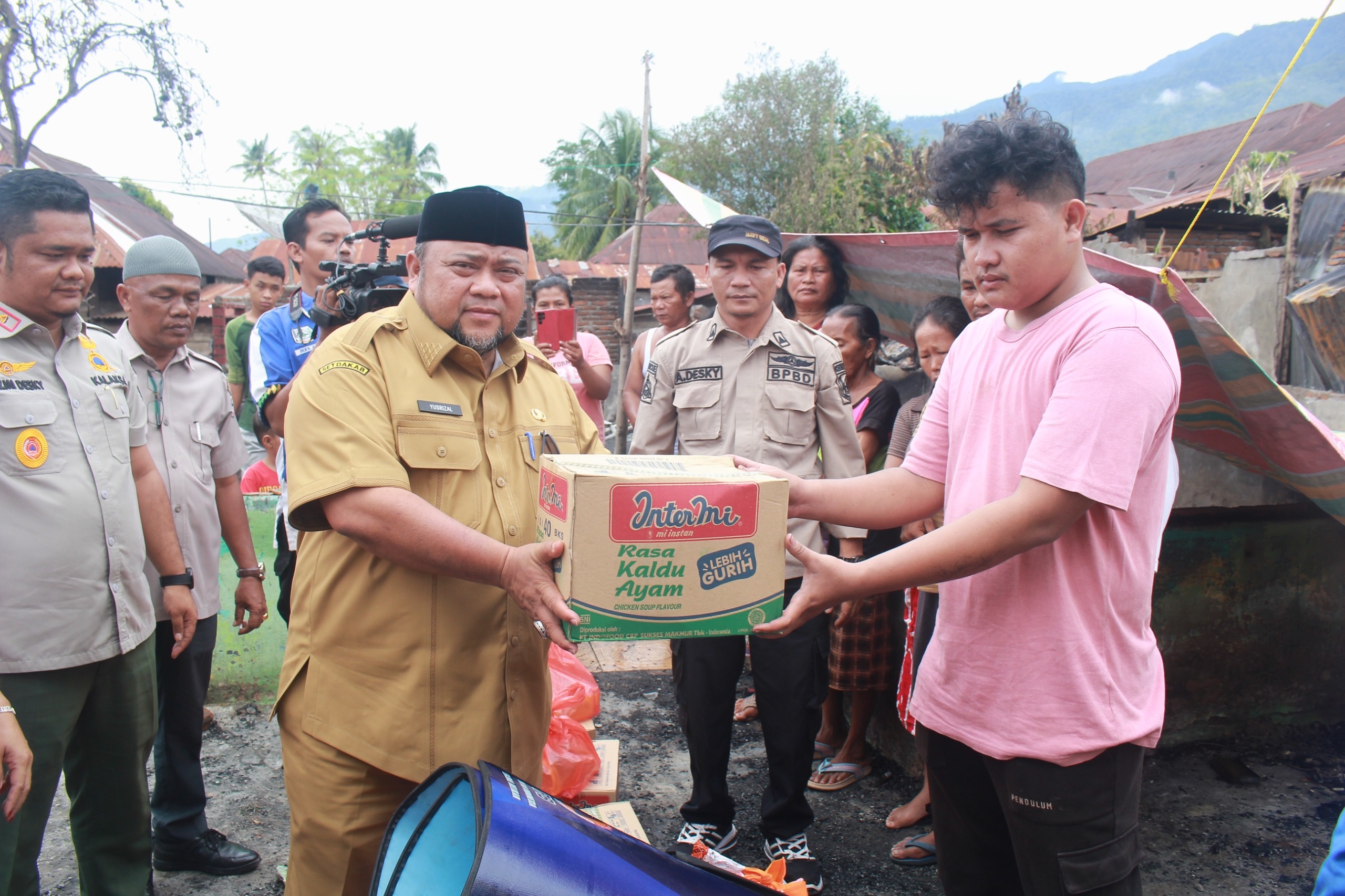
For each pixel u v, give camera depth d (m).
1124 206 14.36
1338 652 3.49
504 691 1.66
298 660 1.69
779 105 16.02
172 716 2.68
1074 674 1.51
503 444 1.76
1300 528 3.39
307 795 1.65
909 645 2.82
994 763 1.60
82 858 2.26
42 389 2.02
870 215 11.95
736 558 1.41
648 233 19.73
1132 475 1.42
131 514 2.18
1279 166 6.93
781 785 2.61
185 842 2.69
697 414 2.83
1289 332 6.29
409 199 34.19
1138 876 1.57
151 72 9.75
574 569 1.34
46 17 9.05
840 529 2.79
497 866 1.16
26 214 1.94
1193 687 3.35
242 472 3.00
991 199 1.48
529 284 13.17
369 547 1.50
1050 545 1.52
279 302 5.27
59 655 1.99
